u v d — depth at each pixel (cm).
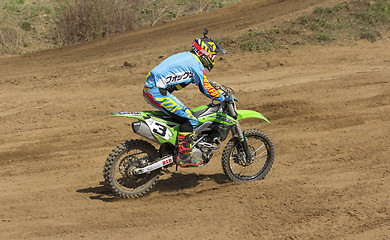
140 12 2734
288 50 1733
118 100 1262
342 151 823
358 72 1412
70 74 1622
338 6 2042
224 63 1631
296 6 2294
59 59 1912
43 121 1097
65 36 2375
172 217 604
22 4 2689
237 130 679
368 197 625
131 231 569
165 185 711
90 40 2294
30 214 622
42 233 567
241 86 1353
